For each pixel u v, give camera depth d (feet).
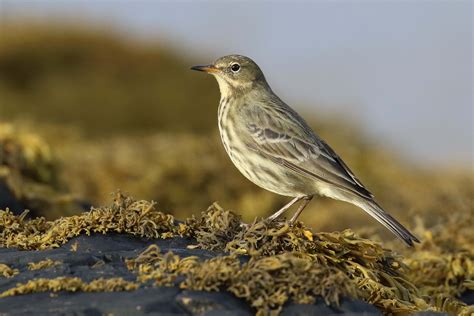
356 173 75.51
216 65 46.55
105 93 107.55
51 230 32.96
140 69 113.19
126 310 26.50
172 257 29.04
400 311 31.19
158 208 68.28
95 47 114.11
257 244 32.71
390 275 35.04
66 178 64.85
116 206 33.83
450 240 46.03
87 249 31.96
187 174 69.41
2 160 55.16
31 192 53.83
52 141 78.89
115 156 71.82
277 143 42.78
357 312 27.84
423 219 53.31
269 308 27.30
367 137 94.68
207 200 68.74
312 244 33.22
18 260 30.68
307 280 27.99
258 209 67.26
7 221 34.45
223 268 27.81
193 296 26.99
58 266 29.84
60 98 105.50
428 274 42.22
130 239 33.17
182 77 112.47
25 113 101.19
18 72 109.70
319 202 66.54
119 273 29.25
